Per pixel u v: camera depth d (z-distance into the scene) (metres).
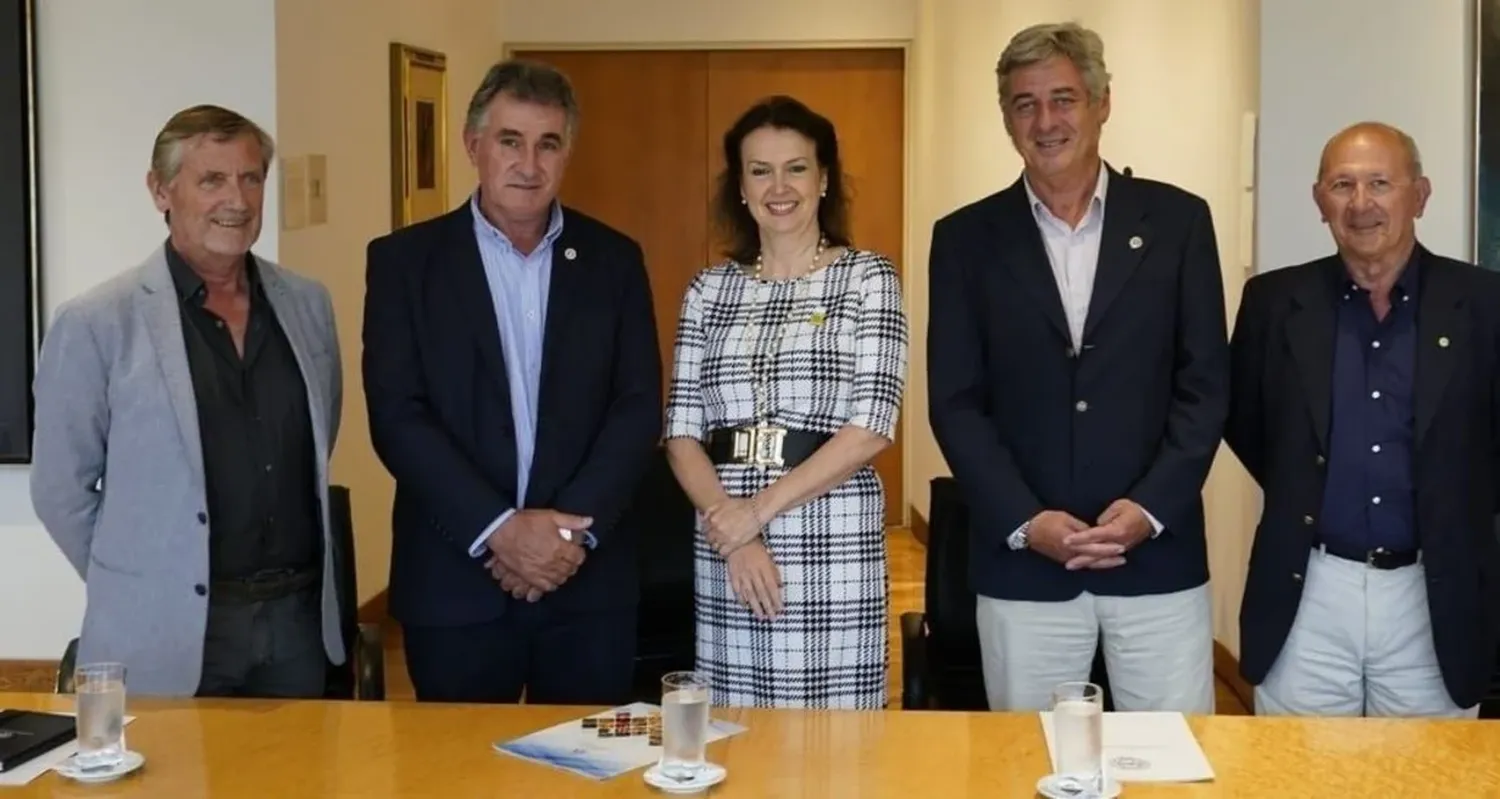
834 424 3.03
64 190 4.79
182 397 2.90
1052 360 3.10
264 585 2.99
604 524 3.07
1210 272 3.12
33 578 4.90
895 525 8.38
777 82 8.20
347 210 5.59
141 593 2.91
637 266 3.22
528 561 2.99
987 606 3.21
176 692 2.92
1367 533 3.12
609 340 3.15
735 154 3.11
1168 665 3.12
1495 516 3.41
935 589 3.85
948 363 3.17
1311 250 4.52
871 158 8.23
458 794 2.16
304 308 3.11
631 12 8.09
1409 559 3.11
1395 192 3.03
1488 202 4.37
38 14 4.74
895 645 5.87
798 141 3.03
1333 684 3.19
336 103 5.45
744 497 3.04
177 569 2.90
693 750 2.20
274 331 3.02
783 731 2.42
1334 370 3.14
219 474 2.93
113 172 4.78
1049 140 3.04
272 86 4.80
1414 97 4.43
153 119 4.78
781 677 3.05
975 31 6.79
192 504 2.91
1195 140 5.38
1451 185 4.42
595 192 8.27
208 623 2.93
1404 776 2.22
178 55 4.78
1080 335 3.12
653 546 4.00
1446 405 3.07
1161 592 3.10
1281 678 3.22
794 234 3.08
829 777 2.22
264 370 2.99
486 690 3.12
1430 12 4.40
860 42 8.09
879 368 3.01
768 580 3.00
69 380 2.91
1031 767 2.26
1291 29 4.48
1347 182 3.05
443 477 3.00
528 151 3.00
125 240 4.80
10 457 4.78
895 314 3.04
